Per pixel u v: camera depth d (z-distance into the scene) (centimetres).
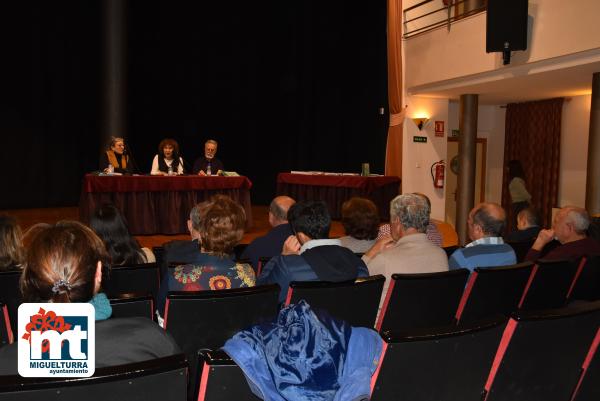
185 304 196
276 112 1325
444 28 843
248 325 207
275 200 363
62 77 1155
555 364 181
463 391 165
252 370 131
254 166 1345
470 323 160
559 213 348
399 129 971
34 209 1124
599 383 196
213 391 137
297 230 252
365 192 883
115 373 118
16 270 244
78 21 1162
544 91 888
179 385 126
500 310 274
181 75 1264
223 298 200
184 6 1244
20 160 1112
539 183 1009
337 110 1288
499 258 292
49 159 1158
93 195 654
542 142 1002
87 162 1212
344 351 135
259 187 1352
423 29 968
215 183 732
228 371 135
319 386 129
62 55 1151
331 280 234
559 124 966
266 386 129
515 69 737
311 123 1312
